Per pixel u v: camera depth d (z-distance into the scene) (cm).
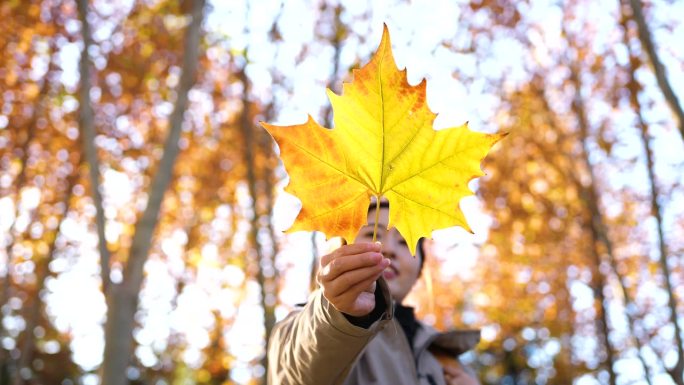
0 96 1023
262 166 1134
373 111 134
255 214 839
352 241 137
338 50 896
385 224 260
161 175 534
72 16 955
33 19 953
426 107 134
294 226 132
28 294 1338
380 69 133
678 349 692
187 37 576
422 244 295
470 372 282
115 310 489
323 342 154
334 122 134
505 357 1905
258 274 809
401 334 238
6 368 1413
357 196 135
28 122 1073
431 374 252
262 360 828
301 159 133
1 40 962
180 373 1574
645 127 820
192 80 568
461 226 134
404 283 264
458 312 1625
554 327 1512
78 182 1137
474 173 133
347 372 162
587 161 1039
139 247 510
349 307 145
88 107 537
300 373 165
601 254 1250
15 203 1085
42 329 1510
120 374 476
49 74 994
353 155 135
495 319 1605
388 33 134
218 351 1516
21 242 1186
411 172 135
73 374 1677
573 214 1188
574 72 1022
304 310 169
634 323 916
